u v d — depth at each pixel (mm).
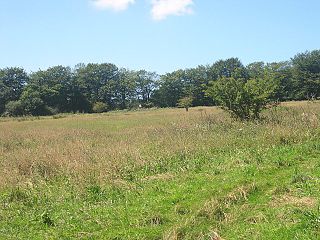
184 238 6914
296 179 9500
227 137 15641
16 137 23062
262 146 13984
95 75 117625
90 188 9797
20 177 11094
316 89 75688
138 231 7254
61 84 105875
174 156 12930
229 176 10445
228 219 7559
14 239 7156
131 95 120750
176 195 9133
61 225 7711
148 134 19109
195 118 26297
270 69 22438
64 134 23203
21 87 106000
